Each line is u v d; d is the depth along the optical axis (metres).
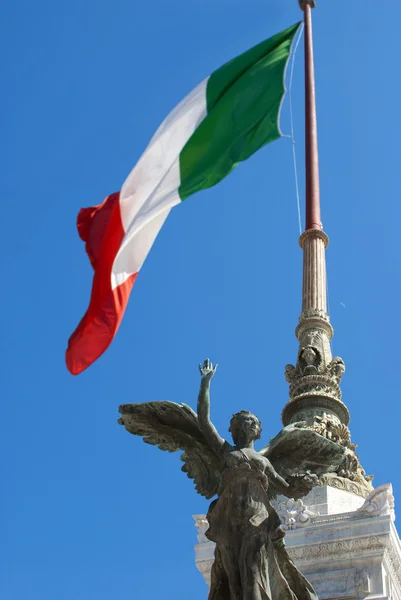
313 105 58.22
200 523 43.88
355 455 46.56
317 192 55.69
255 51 38.06
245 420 33.72
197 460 34.62
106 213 38.34
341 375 49.78
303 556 42.38
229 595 33.03
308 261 53.47
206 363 34.78
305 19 60.69
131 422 34.94
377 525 42.09
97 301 35.66
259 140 37.44
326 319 51.69
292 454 34.50
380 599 40.88
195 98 37.94
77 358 35.22
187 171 37.19
